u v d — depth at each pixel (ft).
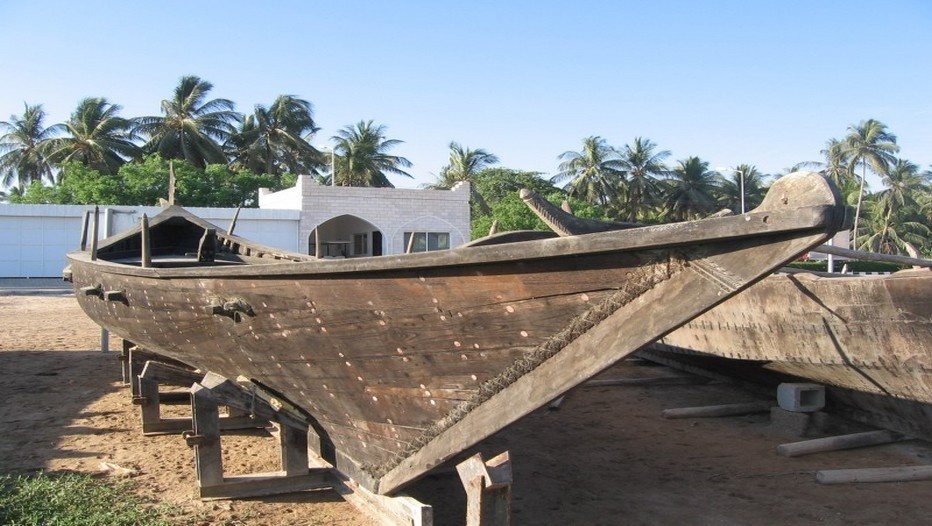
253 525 13.99
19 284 85.30
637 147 183.42
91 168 134.00
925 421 19.10
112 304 22.11
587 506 15.92
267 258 28.73
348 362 13.69
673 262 9.69
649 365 32.81
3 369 30.32
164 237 33.94
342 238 104.68
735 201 189.78
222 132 155.02
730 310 22.80
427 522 12.51
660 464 18.89
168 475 17.01
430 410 12.85
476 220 113.19
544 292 10.82
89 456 18.43
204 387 15.25
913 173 187.93
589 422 23.34
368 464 14.47
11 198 126.00
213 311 15.38
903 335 17.62
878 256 23.15
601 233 9.78
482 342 11.73
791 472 18.16
